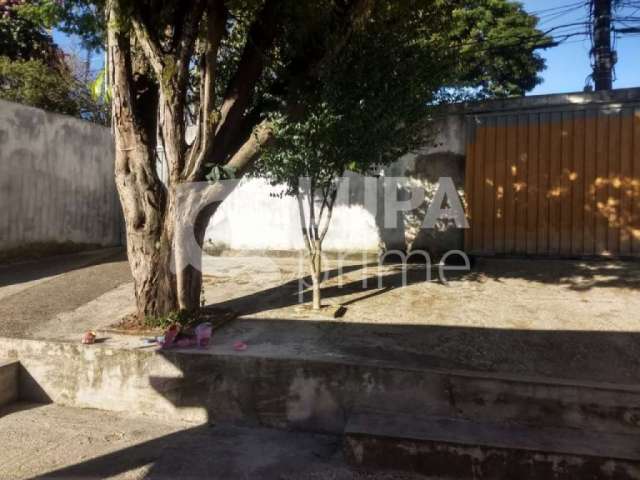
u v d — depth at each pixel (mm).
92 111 13305
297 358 3930
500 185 6977
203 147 4434
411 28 4750
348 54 4531
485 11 14648
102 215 9672
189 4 4469
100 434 3770
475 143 7074
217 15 4285
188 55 4410
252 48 4711
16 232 7867
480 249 7062
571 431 3424
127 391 4180
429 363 3887
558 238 6750
